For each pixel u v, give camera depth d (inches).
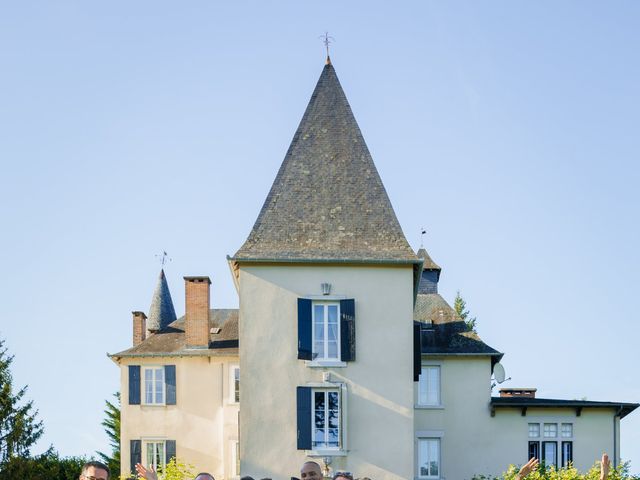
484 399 2325.3
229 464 2433.6
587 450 2288.4
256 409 1771.7
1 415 2886.3
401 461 1759.4
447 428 2310.5
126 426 2482.8
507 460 2290.8
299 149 1963.6
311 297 1817.2
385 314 1813.5
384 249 1854.1
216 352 2488.9
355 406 1777.8
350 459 1758.1
